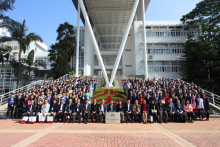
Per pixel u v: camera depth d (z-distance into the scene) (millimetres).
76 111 9523
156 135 6363
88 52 29203
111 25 33594
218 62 20203
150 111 9375
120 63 41250
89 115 9859
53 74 28281
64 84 13914
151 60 28203
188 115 9336
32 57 22297
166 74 28188
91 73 32438
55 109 9633
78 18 23766
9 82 31359
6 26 16812
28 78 23734
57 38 27172
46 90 11914
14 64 20047
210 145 5109
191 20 26328
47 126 8172
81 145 5070
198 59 22703
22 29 18047
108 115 9070
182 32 28922
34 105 9750
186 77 25422
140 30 29016
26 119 9141
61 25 26766
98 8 27625
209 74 21312
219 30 22641
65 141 5484
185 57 28078
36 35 18844
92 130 7242
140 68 28359
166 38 28656
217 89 22625
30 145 5043
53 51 25828
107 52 37719
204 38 24266
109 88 17422
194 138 5922
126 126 8203
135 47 28828
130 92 10695
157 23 28859
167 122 9344
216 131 7035
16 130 7230
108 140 5629
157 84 13227
